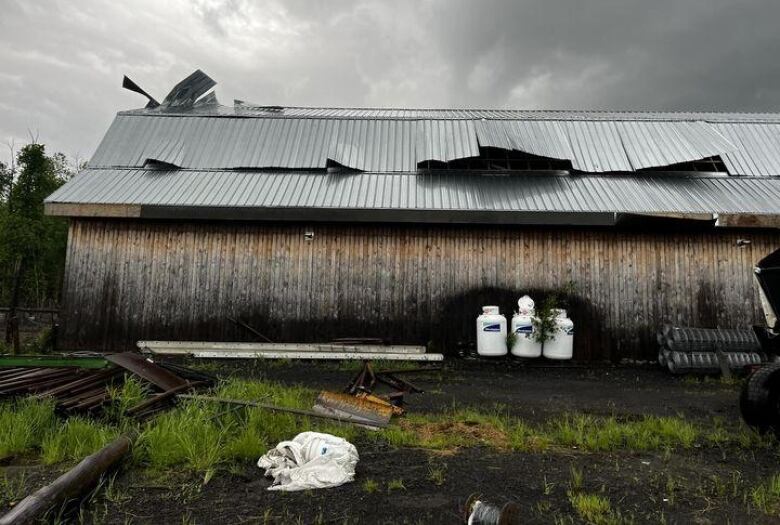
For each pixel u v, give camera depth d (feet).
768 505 11.85
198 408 16.72
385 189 39.60
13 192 62.54
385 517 10.90
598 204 37.01
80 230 38.37
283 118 48.85
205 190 38.93
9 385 18.57
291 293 37.88
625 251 37.93
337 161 42.29
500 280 37.78
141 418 16.78
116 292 37.83
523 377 31.19
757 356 32.24
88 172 41.34
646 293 37.42
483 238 38.19
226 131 46.78
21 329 49.26
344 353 33.91
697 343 32.76
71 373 20.92
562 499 12.06
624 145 45.11
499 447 15.94
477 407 22.11
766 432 17.53
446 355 37.09
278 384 24.97
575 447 16.22
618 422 19.99
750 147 45.27
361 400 18.58
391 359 33.60
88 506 11.13
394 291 37.81
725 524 10.91
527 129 46.96
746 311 37.04
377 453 15.02
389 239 38.27
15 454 14.02
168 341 36.19
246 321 37.65
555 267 37.83
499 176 42.37
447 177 41.91
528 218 36.35
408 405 22.18
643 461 14.97
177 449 13.91
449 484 12.82
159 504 11.34
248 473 13.26
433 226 38.29
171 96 54.95
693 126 47.44
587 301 37.42
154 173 41.78
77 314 37.58
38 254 63.57
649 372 33.99
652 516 11.22
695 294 37.32
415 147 45.32
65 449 14.05
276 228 38.47
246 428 16.10
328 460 13.16
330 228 38.45
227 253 38.27
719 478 13.67
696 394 26.48
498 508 10.19
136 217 36.94
